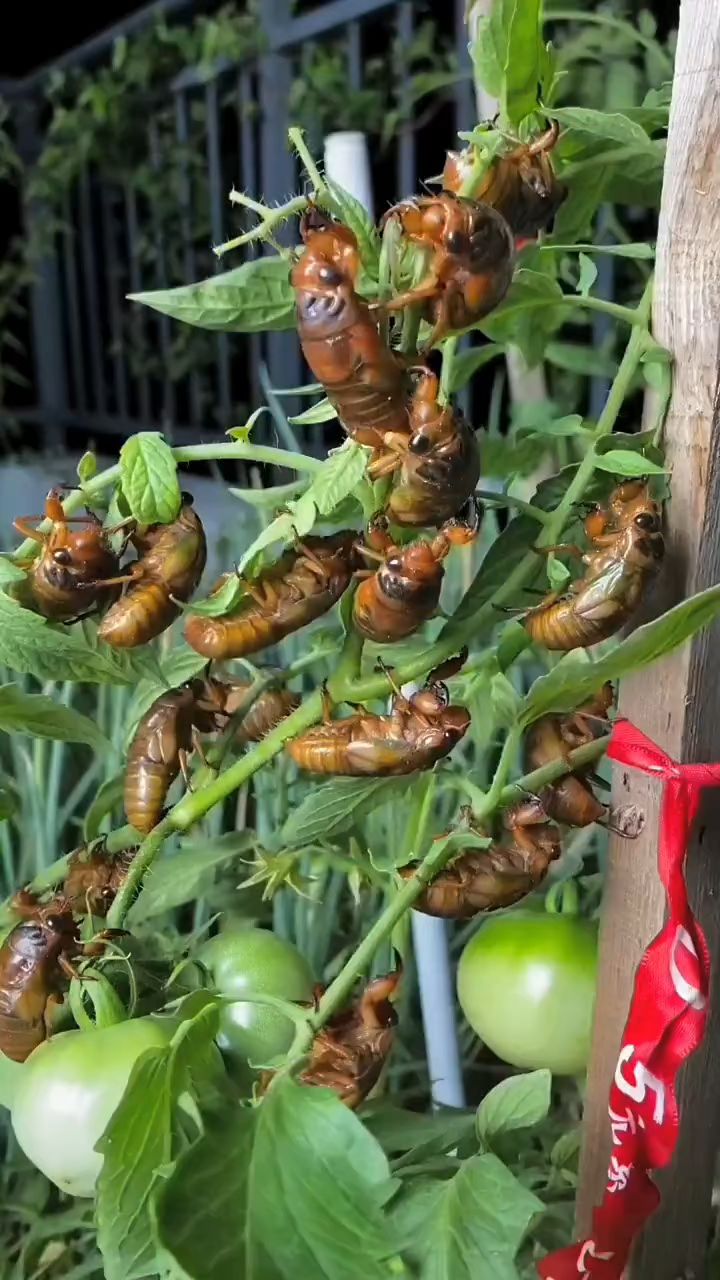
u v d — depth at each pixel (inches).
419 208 7.2
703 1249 10.1
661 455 8.6
